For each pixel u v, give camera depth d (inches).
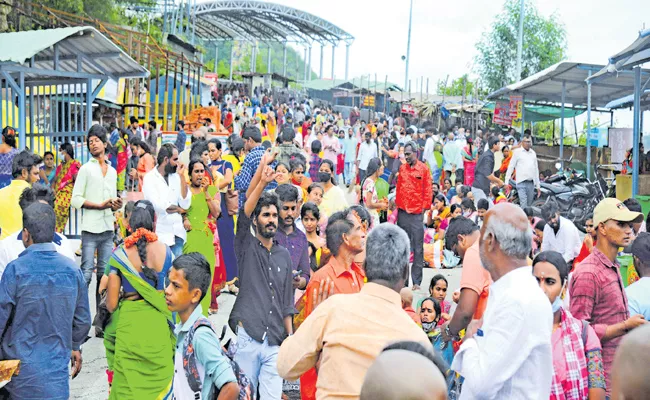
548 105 1037.8
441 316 281.6
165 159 324.8
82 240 344.2
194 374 165.3
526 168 611.5
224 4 2397.9
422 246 438.0
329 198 352.8
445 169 844.0
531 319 137.6
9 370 200.5
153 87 1174.3
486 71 1722.4
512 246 142.9
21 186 286.2
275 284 226.1
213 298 367.2
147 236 217.9
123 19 1448.1
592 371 177.5
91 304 372.5
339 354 144.2
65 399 213.0
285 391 255.0
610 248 210.7
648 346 72.3
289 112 1545.3
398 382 72.6
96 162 346.9
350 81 2438.5
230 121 1195.3
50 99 504.1
